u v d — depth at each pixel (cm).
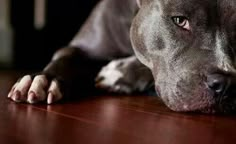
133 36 63
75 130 42
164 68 57
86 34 77
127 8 73
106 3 76
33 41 124
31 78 56
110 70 68
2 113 49
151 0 60
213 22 54
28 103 54
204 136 43
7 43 124
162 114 52
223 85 50
